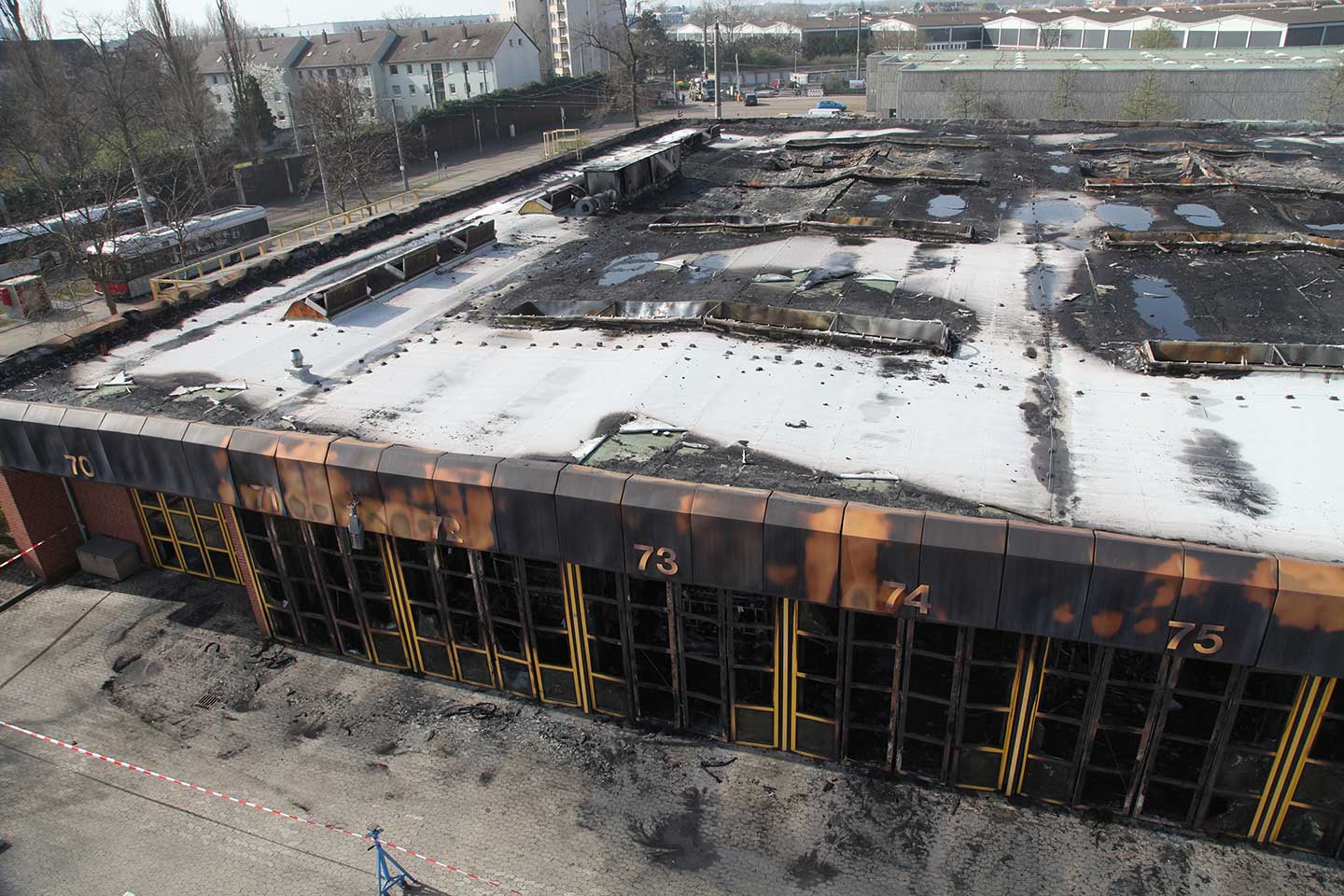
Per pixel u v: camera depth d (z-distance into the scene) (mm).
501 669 13328
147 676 14266
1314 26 86500
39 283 39375
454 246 21250
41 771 12469
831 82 101500
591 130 84688
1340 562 9133
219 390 14758
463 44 92188
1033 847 10586
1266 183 24594
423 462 11672
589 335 16156
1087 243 20172
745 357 14789
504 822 11367
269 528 13562
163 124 61125
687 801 11523
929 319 16078
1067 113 53000
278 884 10727
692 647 12016
